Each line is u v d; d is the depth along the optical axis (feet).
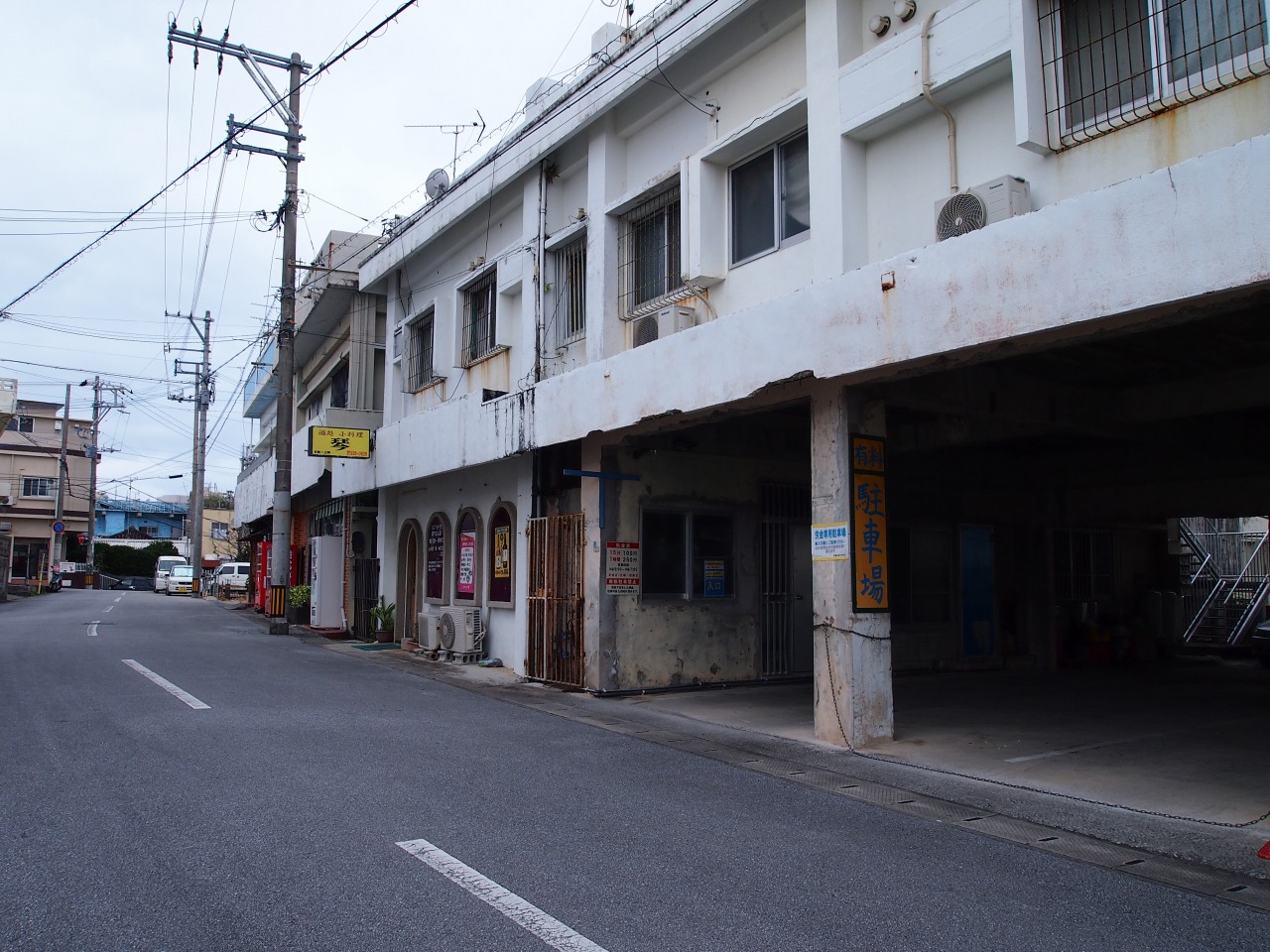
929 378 30.04
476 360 51.52
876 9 29.45
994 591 52.37
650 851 17.51
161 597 140.36
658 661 39.11
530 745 27.45
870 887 15.97
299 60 68.54
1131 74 22.50
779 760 26.53
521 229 48.26
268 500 95.61
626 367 34.32
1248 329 26.32
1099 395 34.83
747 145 33.55
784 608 43.39
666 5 36.24
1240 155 17.40
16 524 172.04
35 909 14.06
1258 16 20.20
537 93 49.01
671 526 40.37
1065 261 20.25
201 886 15.07
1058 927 14.39
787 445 43.42
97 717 29.12
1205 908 15.38
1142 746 28.96
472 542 50.52
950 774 24.95
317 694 35.78
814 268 29.55
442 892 14.99
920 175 27.61
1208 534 79.97
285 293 71.31
